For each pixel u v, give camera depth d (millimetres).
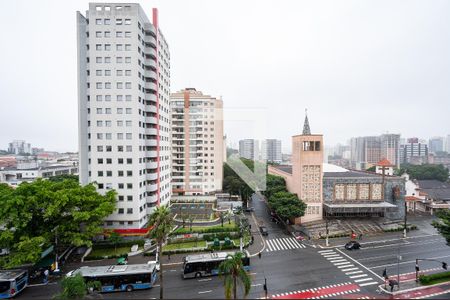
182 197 104312
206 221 77562
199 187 108750
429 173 136000
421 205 90625
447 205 86250
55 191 51906
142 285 41844
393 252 56656
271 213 91312
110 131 64500
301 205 73125
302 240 64500
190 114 107812
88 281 40750
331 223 74875
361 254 55812
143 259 53750
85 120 65625
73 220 50500
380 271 47844
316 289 41719
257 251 57938
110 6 63875
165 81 85812
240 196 103000
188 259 46438
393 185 79812
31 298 39594
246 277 32750
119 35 63844
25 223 44531
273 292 40875
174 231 67188
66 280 34812
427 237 65938
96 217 53594
